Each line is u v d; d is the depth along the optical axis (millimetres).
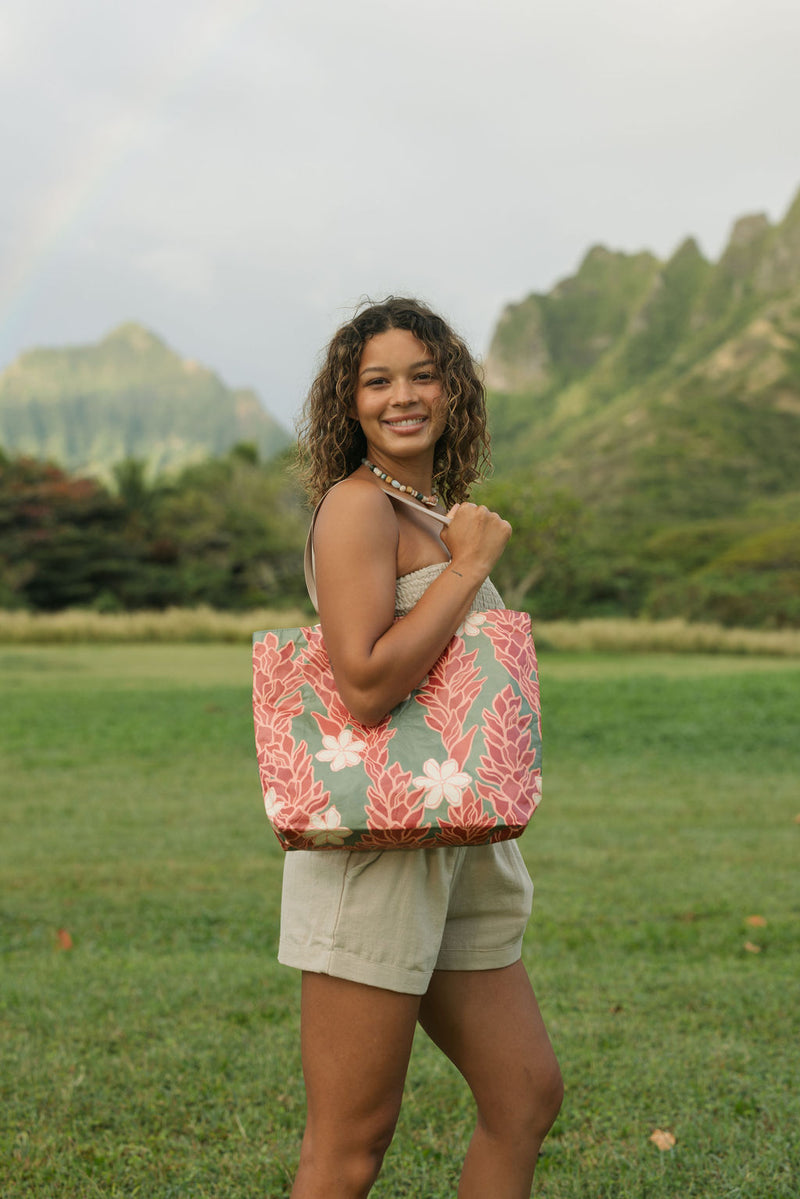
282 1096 3037
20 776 9266
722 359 125375
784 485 97125
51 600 42531
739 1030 3555
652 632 27594
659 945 4641
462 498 2043
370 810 1576
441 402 1842
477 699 1641
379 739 1618
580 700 14078
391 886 1660
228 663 21250
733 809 7988
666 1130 2814
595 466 101562
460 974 1780
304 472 1972
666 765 10039
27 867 6184
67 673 18734
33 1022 3631
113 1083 3117
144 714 12938
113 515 46875
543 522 29781
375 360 1819
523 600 33094
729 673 19938
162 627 27953
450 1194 2469
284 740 1636
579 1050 3352
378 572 1648
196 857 6461
